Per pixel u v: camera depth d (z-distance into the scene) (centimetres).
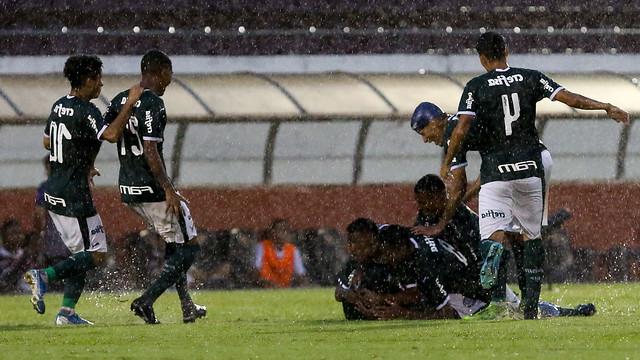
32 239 7369
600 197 9725
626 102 9769
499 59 3325
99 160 8888
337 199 9556
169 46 10312
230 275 8594
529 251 3359
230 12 10875
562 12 11219
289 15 10981
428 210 3550
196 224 9250
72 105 3641
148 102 3578
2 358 2348
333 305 5166
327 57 10425
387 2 11144
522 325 3011
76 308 5016
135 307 3541
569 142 9738
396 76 9894
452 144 3284
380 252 3431
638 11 11350
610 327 2919
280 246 8275
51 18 10575
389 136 9625
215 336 2823
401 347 2466
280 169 9450
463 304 3472
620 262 9575
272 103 9344
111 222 8856
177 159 9200
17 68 9756
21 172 8919
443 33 10744
